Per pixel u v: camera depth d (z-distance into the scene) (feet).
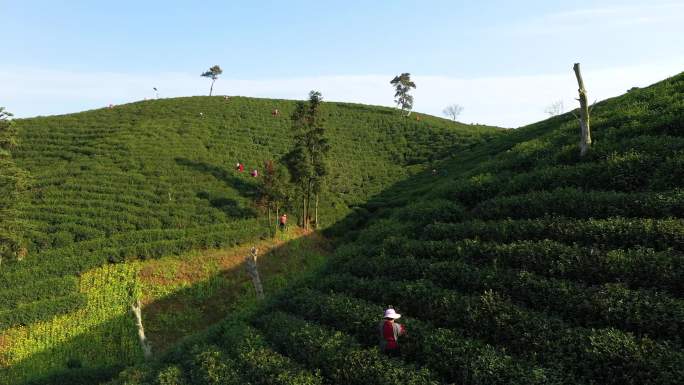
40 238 106.32
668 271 38.06
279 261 117.70
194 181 148.97
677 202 45.60
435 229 65.41
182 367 57.11
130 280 98.68
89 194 130.31
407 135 235.61
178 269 106.11
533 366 35.70
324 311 56.18
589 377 33.24
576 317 39.52
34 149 165.48
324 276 70.54
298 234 134.10
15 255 97.14
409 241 65.51
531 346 37.99
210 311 96.32
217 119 214.48
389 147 219.82
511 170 77.51
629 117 70.69
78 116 206.69
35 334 81.82
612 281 40.98
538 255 47.39
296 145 136.26
